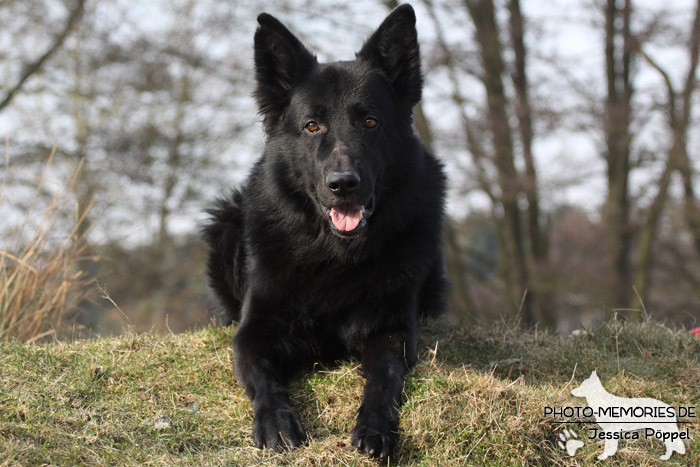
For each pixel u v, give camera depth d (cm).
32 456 285
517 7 1393
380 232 406
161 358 410
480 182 1457
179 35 1523
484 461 319
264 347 388
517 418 332
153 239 1827
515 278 1584
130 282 1770
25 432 303
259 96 433
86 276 658
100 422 328
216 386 386
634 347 469
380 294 400
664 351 455
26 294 541
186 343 437
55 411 329
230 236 496
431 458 319
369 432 317
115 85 1627
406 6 424
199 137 1712
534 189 1452
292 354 404
